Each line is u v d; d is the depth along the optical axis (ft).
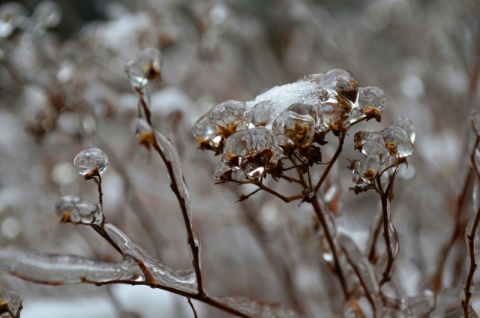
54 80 1.89
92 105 1.96
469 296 1.32
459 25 2.60
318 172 1.55
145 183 2.14
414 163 2.30
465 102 2.38
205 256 2.22
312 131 1.21
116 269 1.27
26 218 2.27
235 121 1.24
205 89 2.67
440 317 1.47
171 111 1.82
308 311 1.77
